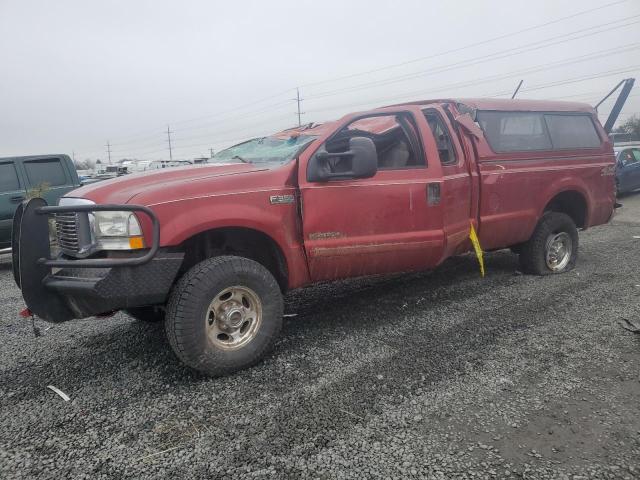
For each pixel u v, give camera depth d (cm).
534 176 539
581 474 228
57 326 471
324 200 381
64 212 317
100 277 305
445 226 443
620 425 265
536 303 478
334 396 306
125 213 314
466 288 539
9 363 383
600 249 747
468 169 482
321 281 404
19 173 898
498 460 239
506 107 535
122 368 363
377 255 409
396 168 420
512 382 317
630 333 393
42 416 296
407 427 269
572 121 596
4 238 880
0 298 611
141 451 256
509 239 534
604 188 618
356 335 409
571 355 355
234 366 338
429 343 386
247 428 273
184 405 302
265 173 366
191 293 320
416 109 456
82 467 244
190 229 324
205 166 384
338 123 406
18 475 239
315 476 231
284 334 417
